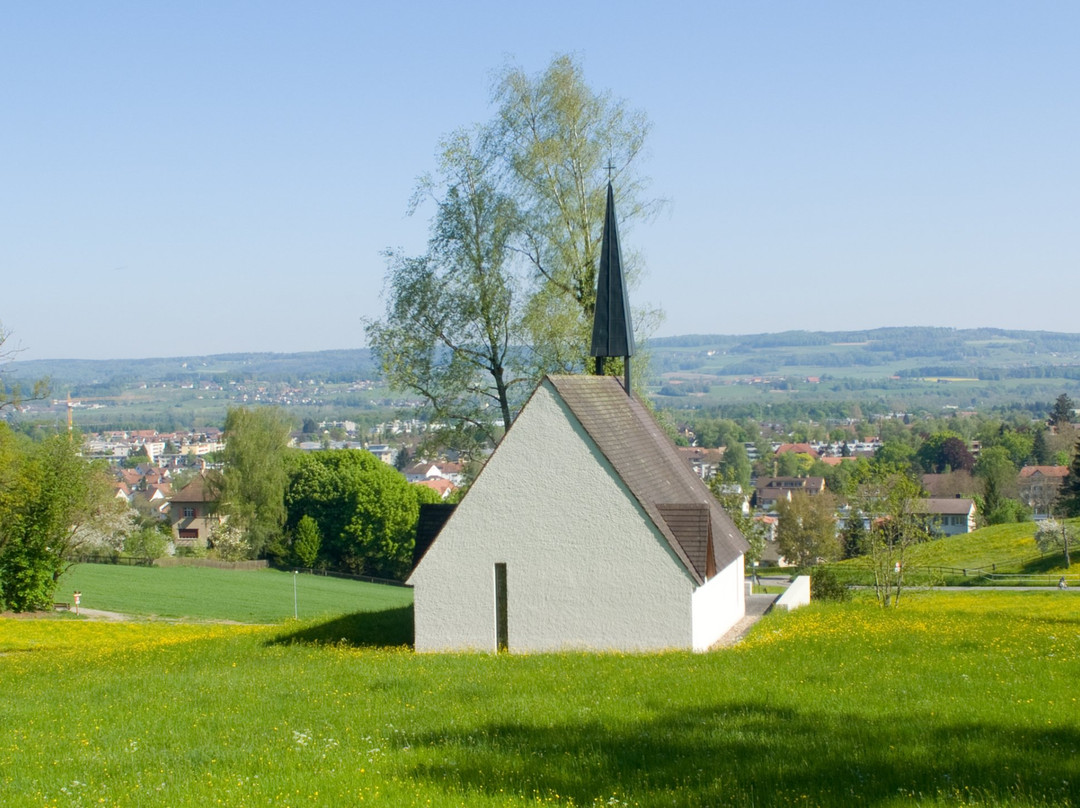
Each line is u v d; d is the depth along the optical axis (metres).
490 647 28.91
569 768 13.00
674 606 27.55
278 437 111.31
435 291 41.72
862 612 37.34
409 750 14.25
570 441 28.48
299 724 16.73
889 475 46.78
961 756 13.09
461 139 41.94
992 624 32.06
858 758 13.10
